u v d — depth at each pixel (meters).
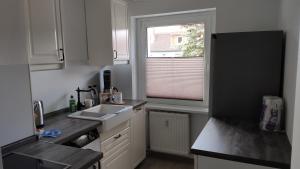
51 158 1.27
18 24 1.38
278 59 1.92
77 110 2.54
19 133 1.47
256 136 1.65
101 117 2.18
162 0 2.89
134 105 2.72
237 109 2.11
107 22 2.54
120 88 3.31
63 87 2.53
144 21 3.19
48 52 1.95
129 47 3.05
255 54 2.00
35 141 1.55
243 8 2.39
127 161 2.58
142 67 3.31
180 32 3.04
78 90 2.62
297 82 0.90
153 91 3.30
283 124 1.76
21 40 1.40
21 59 1.41
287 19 1.78
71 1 2.25
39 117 1.90
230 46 2.07
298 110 0.87
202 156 1.44
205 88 2.98
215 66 2.15
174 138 3.09
